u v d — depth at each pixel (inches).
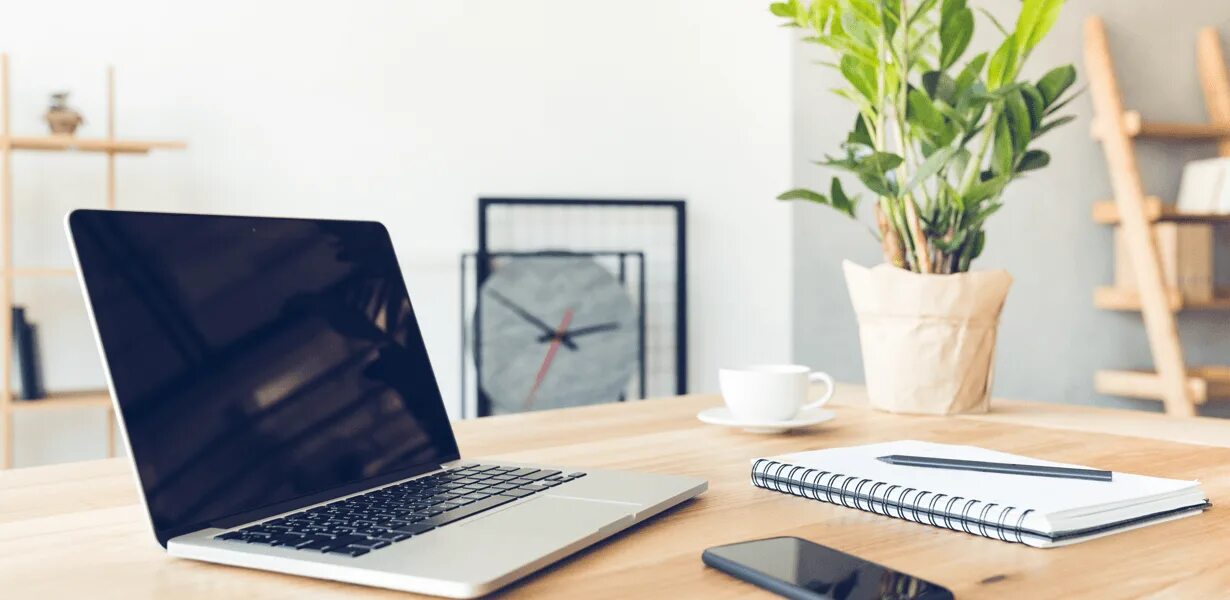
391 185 122.6
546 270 123.3
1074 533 21.9
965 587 18.8
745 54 134.5
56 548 21.9
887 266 44.7
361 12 120.9
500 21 127.3
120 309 22.3
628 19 132.7
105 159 110.3
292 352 26.4
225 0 114.7
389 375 29.6
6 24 106.0
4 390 98.8
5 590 18.7
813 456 29.2
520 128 128.4
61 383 109.1
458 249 125.6
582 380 124.2
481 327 120.8
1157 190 125.9
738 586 18.7
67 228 21.9
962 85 42.6
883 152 42.1
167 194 112.8
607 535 21.7
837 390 54.3
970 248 45.7
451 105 125.2
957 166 45.2
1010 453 33.4
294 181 118.3
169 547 20.8
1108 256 121.6
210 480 22.5
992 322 44.4
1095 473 25.8
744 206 136.0
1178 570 19.9
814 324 118.3
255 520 22.7
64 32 108.2
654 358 132.8
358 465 26.6
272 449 24.3
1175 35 124.6
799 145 121.3
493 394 120.7
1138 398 123.3
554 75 129.8
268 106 116.9
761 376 37.9
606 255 125.9
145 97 111.7
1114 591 18.5
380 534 20.9
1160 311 112.3
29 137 99.0
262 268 26.9
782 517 24.7
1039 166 44.8
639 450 34.8
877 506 25.0
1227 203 116.1
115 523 24.3
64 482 29.7
